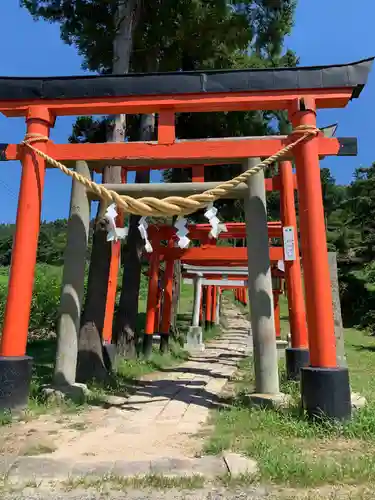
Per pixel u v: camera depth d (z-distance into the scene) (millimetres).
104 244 8094
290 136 5898
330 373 4848
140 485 3211
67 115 6426
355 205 25375
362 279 24453
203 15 11227
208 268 16172
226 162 6574
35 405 5629
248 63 13227
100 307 7910
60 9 11617
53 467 3549
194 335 15719
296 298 8508
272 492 3094
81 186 6691
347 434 4445
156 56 12508
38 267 17391
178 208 5492
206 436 4598
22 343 5660
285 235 8609
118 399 6539
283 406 5473
